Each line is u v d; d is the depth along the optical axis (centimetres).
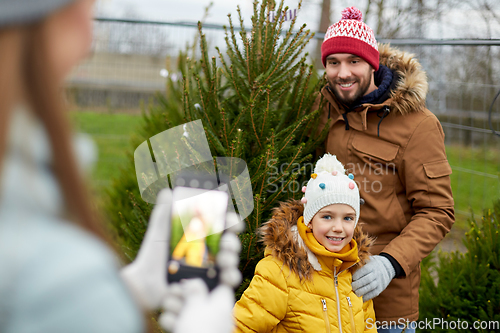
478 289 246
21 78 40
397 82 202
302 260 168
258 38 205
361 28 201
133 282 68
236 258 72
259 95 197
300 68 212
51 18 42
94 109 462
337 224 170
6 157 40
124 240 263
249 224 181
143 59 448
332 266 172
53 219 42
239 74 218
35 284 38
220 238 73
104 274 41
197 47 294
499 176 327
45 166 43
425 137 195
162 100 299
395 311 198
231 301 66
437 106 366
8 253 38
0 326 37
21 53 40
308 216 176
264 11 204
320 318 166
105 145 456
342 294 171
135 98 472
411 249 185
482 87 353
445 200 193
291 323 168
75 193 44
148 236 74
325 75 223
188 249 71
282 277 166
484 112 355
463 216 409
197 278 69
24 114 41
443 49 366
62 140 42
